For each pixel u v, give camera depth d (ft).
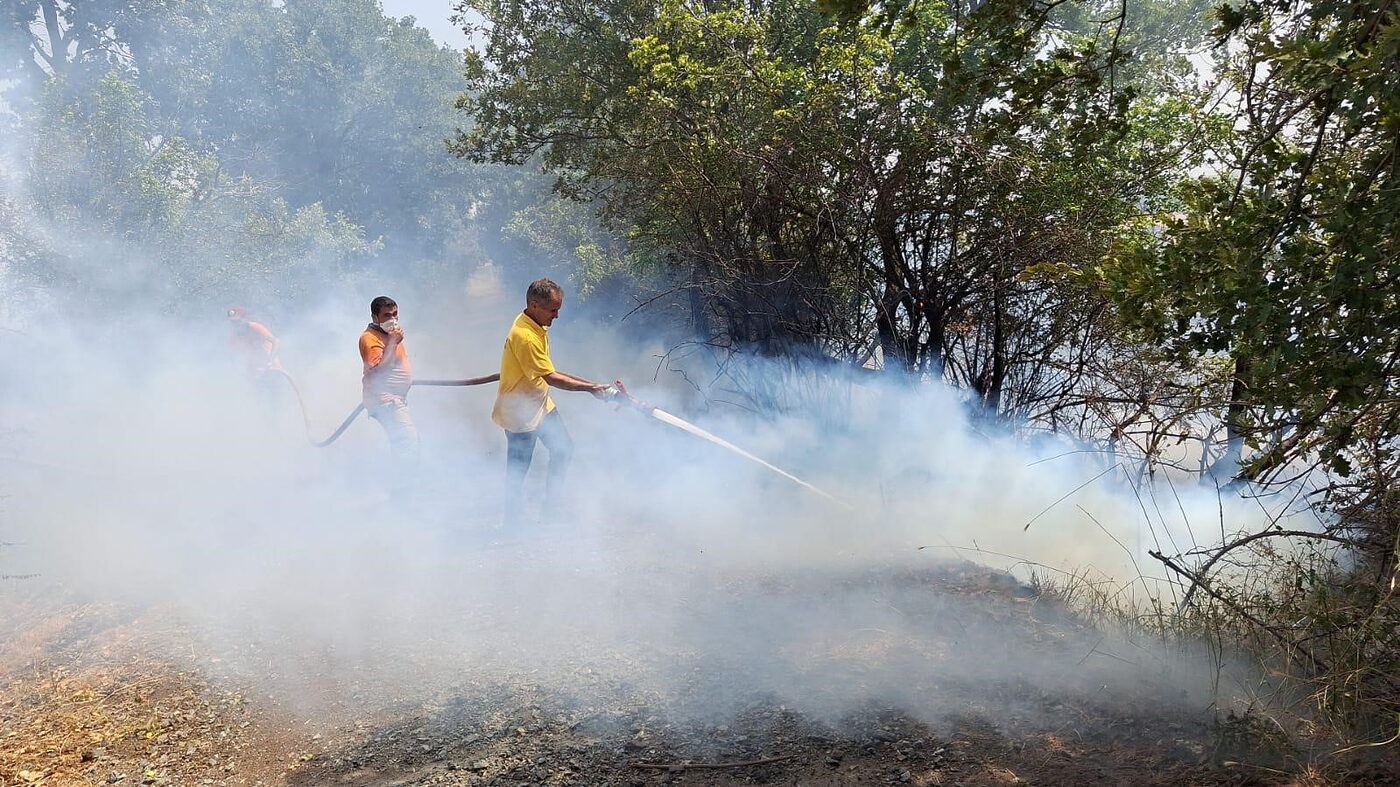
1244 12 11.32
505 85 38.63
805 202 22.91
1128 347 18.94
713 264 24.67
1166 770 10.34
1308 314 9.57
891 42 22.41
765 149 22.41
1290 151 11.71
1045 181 20.40
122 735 13.99
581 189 38.58
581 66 34.50
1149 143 20.63
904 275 22.36
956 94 11.74
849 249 22.57
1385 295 9.29
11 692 15.75
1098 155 20.07
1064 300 20.43
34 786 12.89
